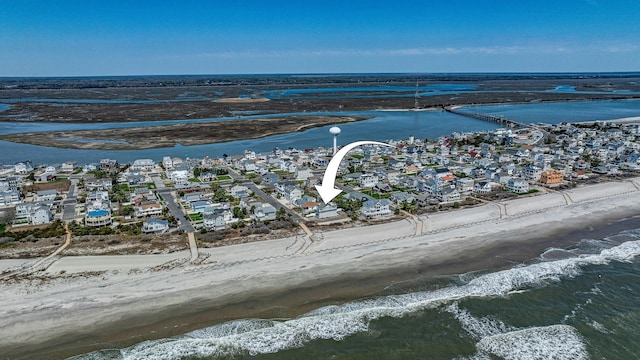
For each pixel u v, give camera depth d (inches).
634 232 3491.6
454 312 2411.4
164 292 2568.9
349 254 3058.6
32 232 3378.4
